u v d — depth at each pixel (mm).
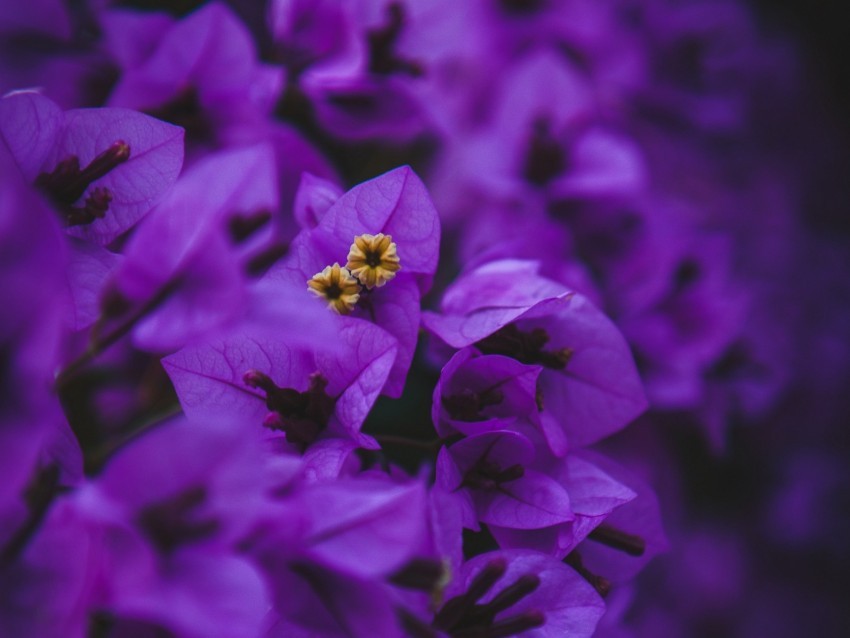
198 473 195
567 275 308
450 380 243
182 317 203
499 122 342
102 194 235
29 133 230
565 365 250
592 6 358
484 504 240
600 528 250
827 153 489
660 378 335
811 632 458
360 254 235
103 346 209
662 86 374
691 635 432
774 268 437
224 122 279
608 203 337
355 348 231
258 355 232
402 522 202
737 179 429
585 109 343
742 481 429
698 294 347
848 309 465
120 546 193
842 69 532
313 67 301
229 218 238
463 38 323
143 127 238
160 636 204
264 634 214
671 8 384
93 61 287
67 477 212
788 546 458
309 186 250
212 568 194
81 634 193
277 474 204
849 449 454
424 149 346
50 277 188
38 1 281
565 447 244
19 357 187
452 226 344
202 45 270
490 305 244
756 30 470
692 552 427
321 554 202
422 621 210
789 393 441
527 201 334
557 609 232
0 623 193
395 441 241
